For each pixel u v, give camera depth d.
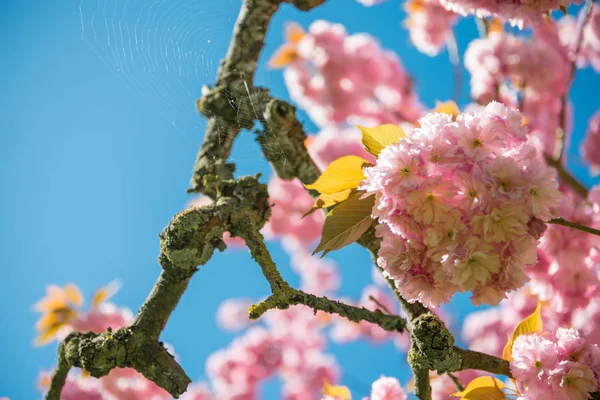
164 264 0.54
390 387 0.73
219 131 0.62
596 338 1.04
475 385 0.57
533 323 0.58
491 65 1.33
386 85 1.50
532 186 0.42
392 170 0.42
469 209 0.42
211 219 0.54
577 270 1.02
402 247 0.44
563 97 1.15
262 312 0.45
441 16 1.49
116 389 1.14
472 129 0.43
